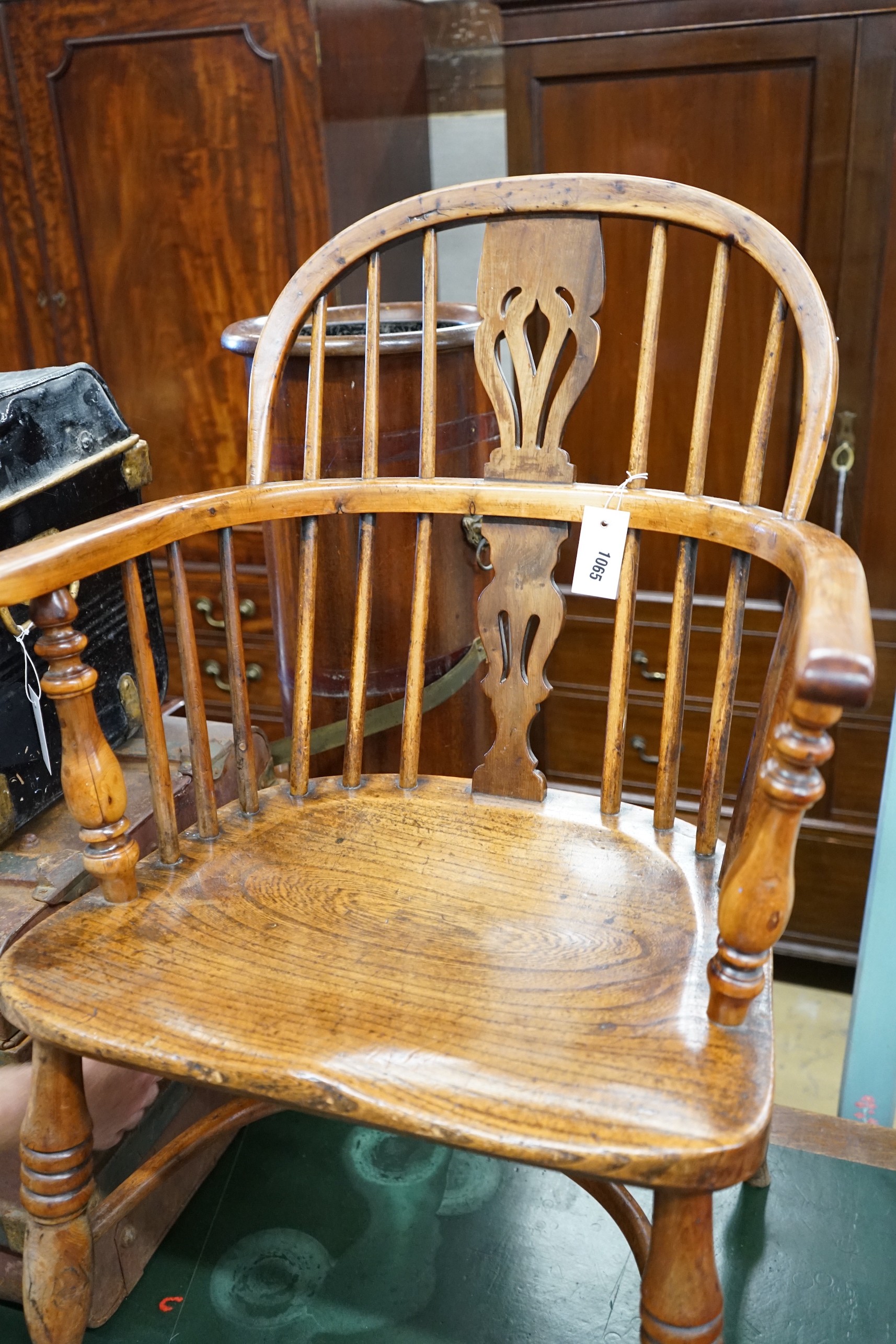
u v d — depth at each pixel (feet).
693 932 2.44
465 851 2.81
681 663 2.77
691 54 4.71
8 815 3.21
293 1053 2.08
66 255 5.76
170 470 6.17
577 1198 3.47
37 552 2.31
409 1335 3.00
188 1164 3.46
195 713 2.82
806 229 4.85
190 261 5.62
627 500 2.81
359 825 2.95
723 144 4.85
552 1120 1.90
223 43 5.11
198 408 5.97
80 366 3.72
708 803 2.72
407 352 3.87
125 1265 3.12
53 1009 2.25
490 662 3.02
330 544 4.08
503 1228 3.35
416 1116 1.93
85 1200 2.56
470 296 7.08
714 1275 2.05
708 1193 1.99
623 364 5.39
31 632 3.28
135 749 3.84
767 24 4.56
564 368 5.49
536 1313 3.06
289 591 4.29
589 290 2.85
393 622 4.22
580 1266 3.21
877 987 3.90
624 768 6.21
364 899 2.61
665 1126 1.88
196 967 2.37
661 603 5.78
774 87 4.68
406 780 3.12
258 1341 2.99
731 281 5.07
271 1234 3.35
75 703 2.49
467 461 4.29
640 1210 2.60
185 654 2.78
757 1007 2.19
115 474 3.71
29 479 3.32
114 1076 3.12
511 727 3.01
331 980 2.31
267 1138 3.76
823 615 1.82
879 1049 3.95
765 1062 2.03
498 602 2.98
